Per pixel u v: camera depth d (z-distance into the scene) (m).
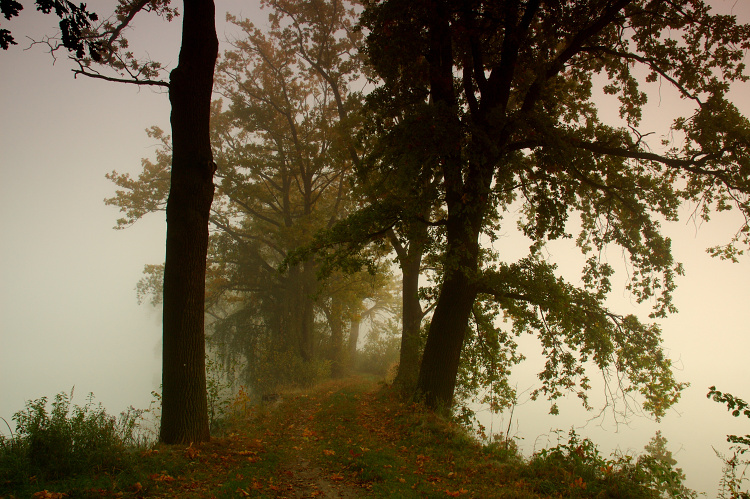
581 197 14.34
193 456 6.60
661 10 12.44
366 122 13.72
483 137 10.08
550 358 13.29
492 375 13.84
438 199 12.38
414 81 12.84
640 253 13.17
